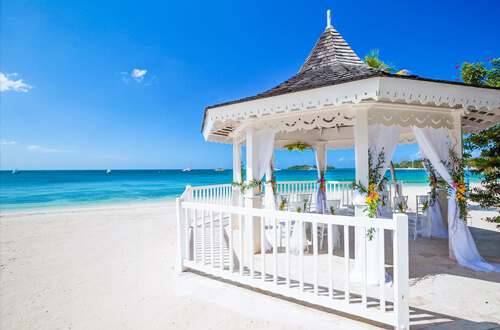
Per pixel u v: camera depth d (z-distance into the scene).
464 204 4.32
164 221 10.26
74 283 4.49
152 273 4.84
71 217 11.18
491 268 3.91
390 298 3.02
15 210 14.04
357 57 4.82
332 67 4.40
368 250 3.58
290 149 8.36
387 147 3.94
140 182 36.47
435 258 4.45
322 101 3.36
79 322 3.31
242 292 3.26
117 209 13.55
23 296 4.05
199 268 3.76
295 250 4.93
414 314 2.75
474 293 3.21
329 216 2.67
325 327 2.66
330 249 2.71
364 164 3.70
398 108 3.97
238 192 7.27
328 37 5.18
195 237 3.87
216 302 3.42
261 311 3.04
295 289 2.92
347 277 2.60
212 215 3.61
